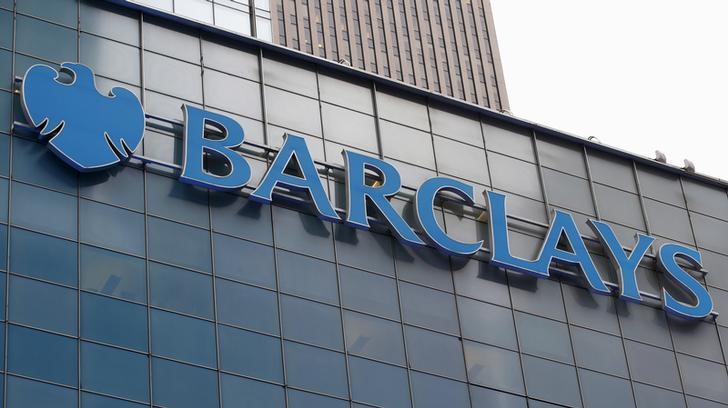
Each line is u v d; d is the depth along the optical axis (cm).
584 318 6581
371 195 6300
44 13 6097
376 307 6038
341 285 6016
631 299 6712
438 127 6875
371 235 6247
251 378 5541
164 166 5909
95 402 5153
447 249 6322
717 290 7106
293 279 5916
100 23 6222
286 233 6028
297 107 6512
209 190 5956
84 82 5878
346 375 5766
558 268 6662
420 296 6184
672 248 7019
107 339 5331
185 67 6322
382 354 5912
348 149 6506
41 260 5397
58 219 5538
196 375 5428
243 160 6050
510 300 6419
